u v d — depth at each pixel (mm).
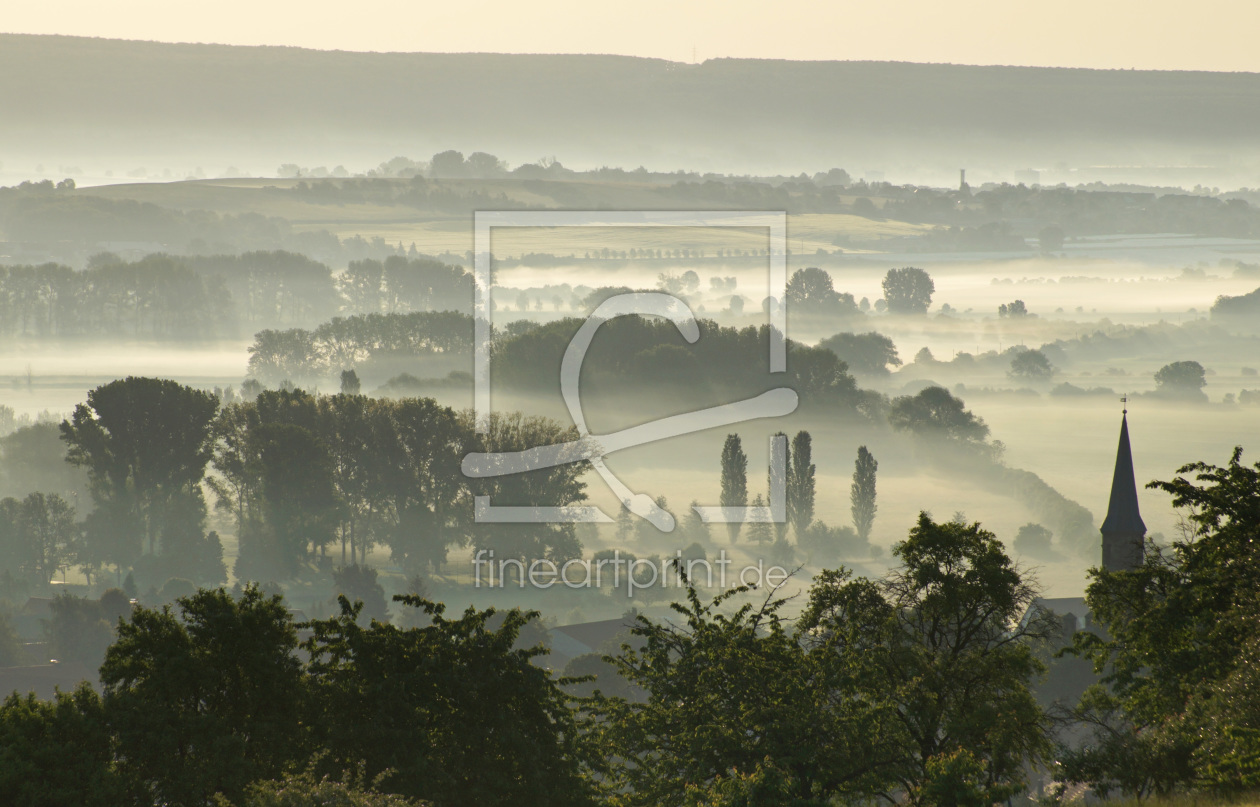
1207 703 72938
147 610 81500
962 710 75750
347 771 66875
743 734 75500
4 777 67125
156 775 73438
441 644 82250
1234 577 80188
